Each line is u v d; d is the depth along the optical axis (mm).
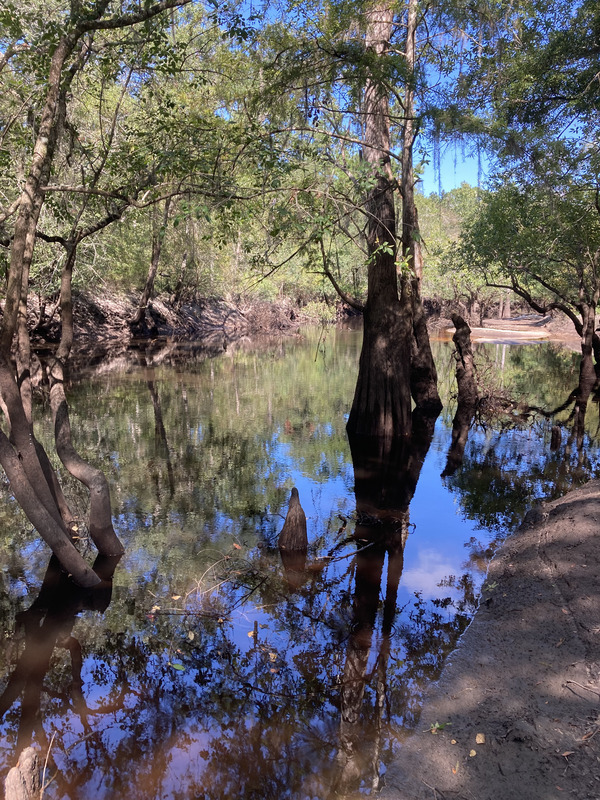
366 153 14062
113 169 8086
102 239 25500
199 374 24500
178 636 5543
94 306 36312
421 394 17547
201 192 7035
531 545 6816
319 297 50000
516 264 20969
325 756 3932
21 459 6375
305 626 5691
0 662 5125
